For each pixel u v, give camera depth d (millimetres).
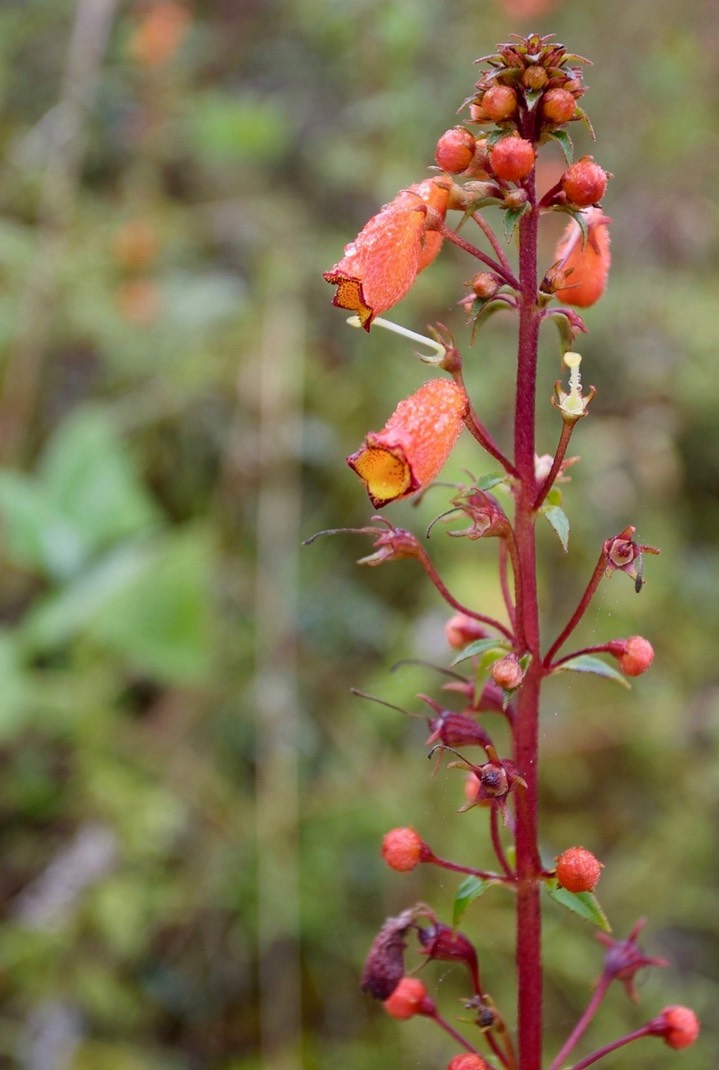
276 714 792
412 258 456
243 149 1071
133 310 957
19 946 681
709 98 1191
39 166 1057
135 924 689
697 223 1148
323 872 740
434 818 762
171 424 938
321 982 708
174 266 1050
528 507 462
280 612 834
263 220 1071
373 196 1105
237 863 738
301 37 1199
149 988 688
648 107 1154
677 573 940
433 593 856
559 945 716
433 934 482
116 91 1114
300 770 796
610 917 753
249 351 961
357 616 864
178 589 733
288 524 875
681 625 913
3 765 758
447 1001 695
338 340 1030
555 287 453
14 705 703
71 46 1039
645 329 1054
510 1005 695
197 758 783
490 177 459
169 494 924
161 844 725
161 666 718
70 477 799
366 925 732
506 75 448
